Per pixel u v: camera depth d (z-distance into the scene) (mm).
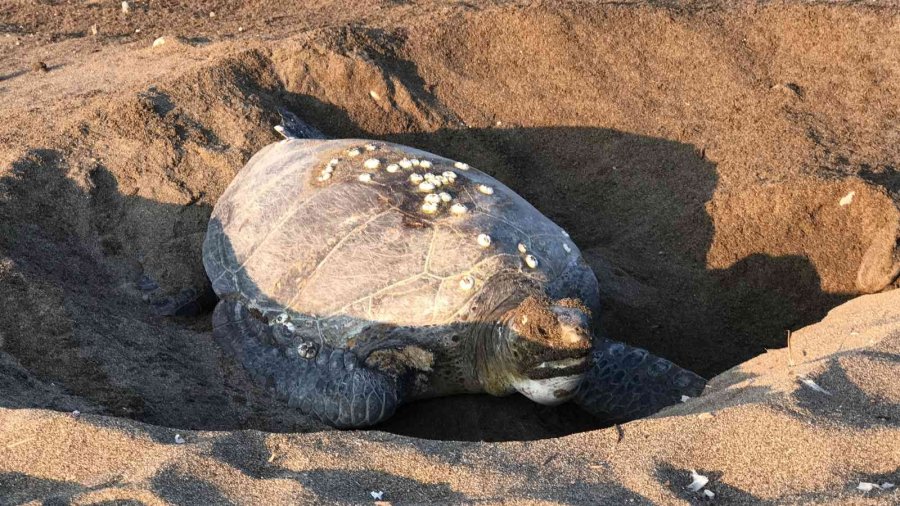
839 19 7230
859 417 3080
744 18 7449
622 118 6836
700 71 7129
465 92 7113
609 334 5230
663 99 6957
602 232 6164
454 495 2924
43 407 3770
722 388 4016
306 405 4309
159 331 4785
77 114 6203
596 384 4422
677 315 5422
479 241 4480
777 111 6605
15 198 5344
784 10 7414
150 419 3941
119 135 5934
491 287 4371
